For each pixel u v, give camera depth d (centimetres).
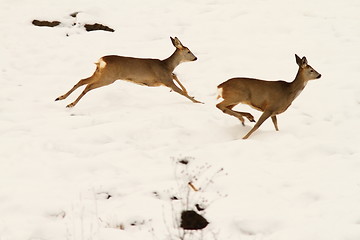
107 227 1561
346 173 1872
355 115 2459
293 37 3462
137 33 3547
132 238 1493
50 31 3541
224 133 2269
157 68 2577
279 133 2231
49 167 1920
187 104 2569
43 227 1541
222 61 3131
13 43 3359
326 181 1812
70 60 3158
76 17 3678
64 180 1847
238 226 1558
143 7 3922
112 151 2073
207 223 1580
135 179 1847
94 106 2538
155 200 1698
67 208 1655
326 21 3662
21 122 2347
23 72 2995
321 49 3262
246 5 3947
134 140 2188
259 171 1889
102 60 2508
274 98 2223
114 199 1739
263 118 2219
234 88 2239
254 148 2072
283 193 1747
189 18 3769
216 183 1806
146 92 2736
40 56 3194
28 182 1822
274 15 3784
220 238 1501
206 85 2844
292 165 1956
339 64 3047
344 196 1706
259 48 3316
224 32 3562
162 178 1859
